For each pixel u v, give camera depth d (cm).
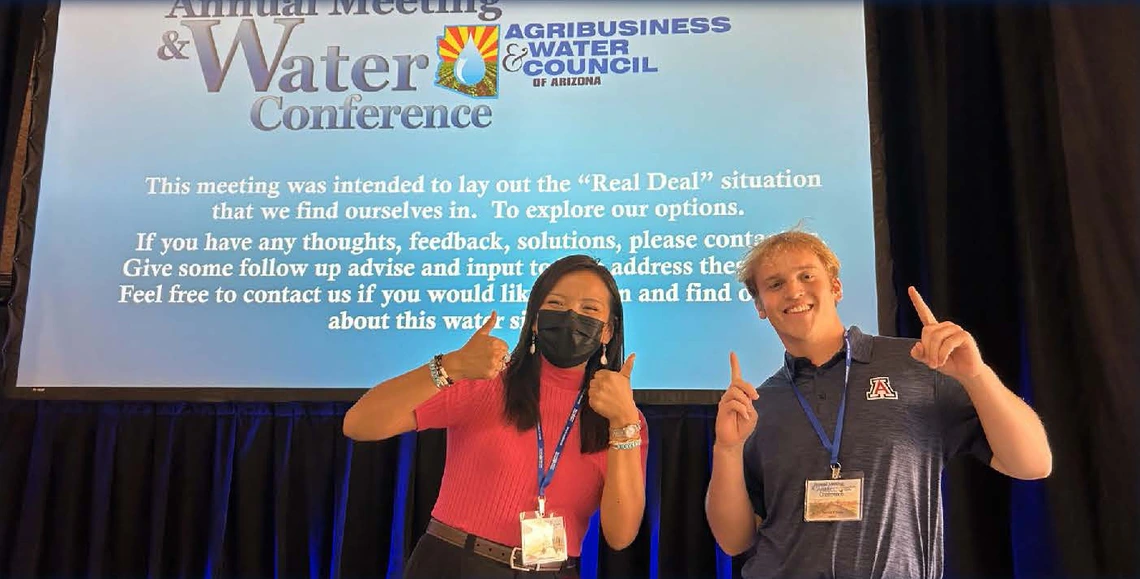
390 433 191
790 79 247
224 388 242
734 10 254
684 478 242
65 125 260
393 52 260
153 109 260
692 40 253
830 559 162
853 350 174
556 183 247
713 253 239
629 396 187
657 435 244
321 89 259
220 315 246
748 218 240
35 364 246
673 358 235
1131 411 222
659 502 239
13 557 246
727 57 251
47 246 253
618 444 185
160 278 250
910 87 253
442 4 262
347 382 241
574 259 210
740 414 172
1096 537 222
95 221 254
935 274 237
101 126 259
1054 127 242
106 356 246
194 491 248
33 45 271
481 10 261
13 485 252
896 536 160
